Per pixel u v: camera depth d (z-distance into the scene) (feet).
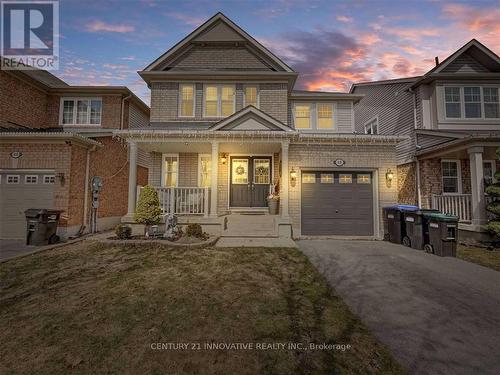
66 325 10.25
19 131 32.17
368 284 15.30
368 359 8.38
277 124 30.30
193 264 18.76
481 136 26.96
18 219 28.81
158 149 34.55
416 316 11.43
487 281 15.98
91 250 22.80
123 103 43.68
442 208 33.12
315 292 13.97
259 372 7.68
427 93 39.01
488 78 37.40
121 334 9.64
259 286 14.69
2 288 14.15
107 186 36.11
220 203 35.22
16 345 8.91
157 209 26.45
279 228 28.27
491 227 25.21
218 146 31.68
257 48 38.96
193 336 9.55
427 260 20.61
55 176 28.68
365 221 30.50
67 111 42.78
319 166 30.37
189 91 38.09
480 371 7.88
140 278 15.76
